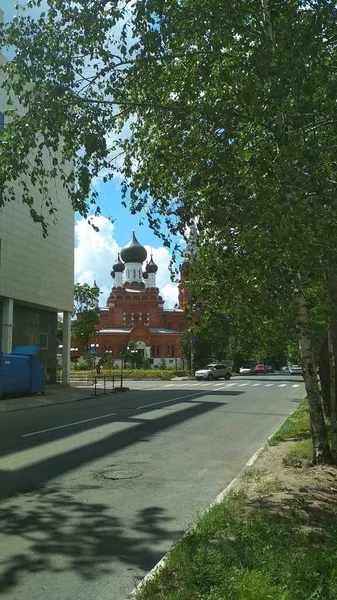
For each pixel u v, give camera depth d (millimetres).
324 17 5625
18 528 6078
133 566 4977
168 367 65188
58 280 33906
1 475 8758
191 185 6270
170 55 6500
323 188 5609
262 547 4703
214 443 11875
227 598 3760
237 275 6699
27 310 32406
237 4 5945
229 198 5965
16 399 24969
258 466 9062
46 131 7648
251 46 5742
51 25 6883
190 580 4148
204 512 6277
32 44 6914
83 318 63469
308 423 13672
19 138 7352
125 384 40000
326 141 5848
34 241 30906
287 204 5211
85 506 6957
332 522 5750
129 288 92750
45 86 7141
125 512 6691
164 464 9594
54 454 10539
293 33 5316
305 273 5598
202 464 9609
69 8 6691
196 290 8086
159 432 13477
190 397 25750
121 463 9672
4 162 7469
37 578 4711
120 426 14570
